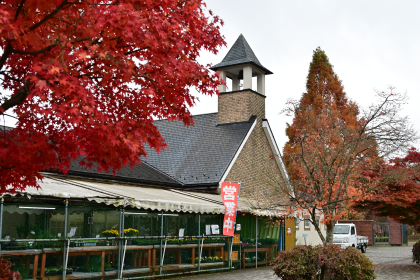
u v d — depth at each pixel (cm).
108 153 703
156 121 2967
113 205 1385
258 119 2719
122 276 1412
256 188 2575
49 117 724
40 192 1170
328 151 1466
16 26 569
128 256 1476
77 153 759
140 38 627
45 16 671
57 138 732
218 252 1911
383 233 5097
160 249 1577
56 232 1573
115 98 740
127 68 634
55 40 626
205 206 1747
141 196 1574
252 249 2141
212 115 2873
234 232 2027
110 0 651
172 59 680
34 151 667
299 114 1747
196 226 1886
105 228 1714
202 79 728
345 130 1540
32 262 1195
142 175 2155
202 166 2425
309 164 1431
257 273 1842
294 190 1473
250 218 2314
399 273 1903
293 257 1160
